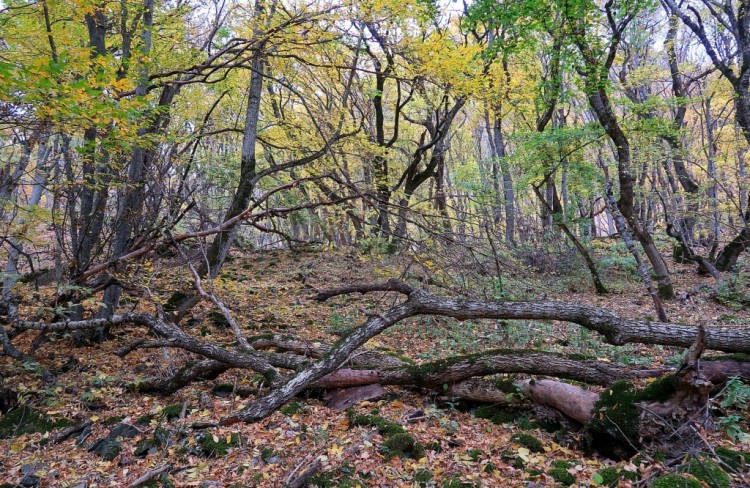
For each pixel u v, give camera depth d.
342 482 3.60
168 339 5.86
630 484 3.31
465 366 5.09
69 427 4.93
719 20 13.05
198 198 8.71
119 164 7.10
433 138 15.20
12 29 5.74
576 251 13.99
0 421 5.09
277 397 4.86
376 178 13.30
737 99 12.57
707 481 3.10
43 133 5.45
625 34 15.51
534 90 11.37
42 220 6.37
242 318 8.77
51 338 7.06
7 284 6.23
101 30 7.23
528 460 3.85
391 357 5.91
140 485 3.74
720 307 10.55
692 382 3.71
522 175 15.69
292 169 11.70
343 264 13.16
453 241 7.35
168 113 8.10
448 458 4.01
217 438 4.34
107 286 6.93
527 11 8.54
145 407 5.43
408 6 8.02
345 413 5.04
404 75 10.16
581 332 7.45
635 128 11.73
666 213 13.84
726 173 17.62
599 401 4.08
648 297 11.71
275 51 8.66
